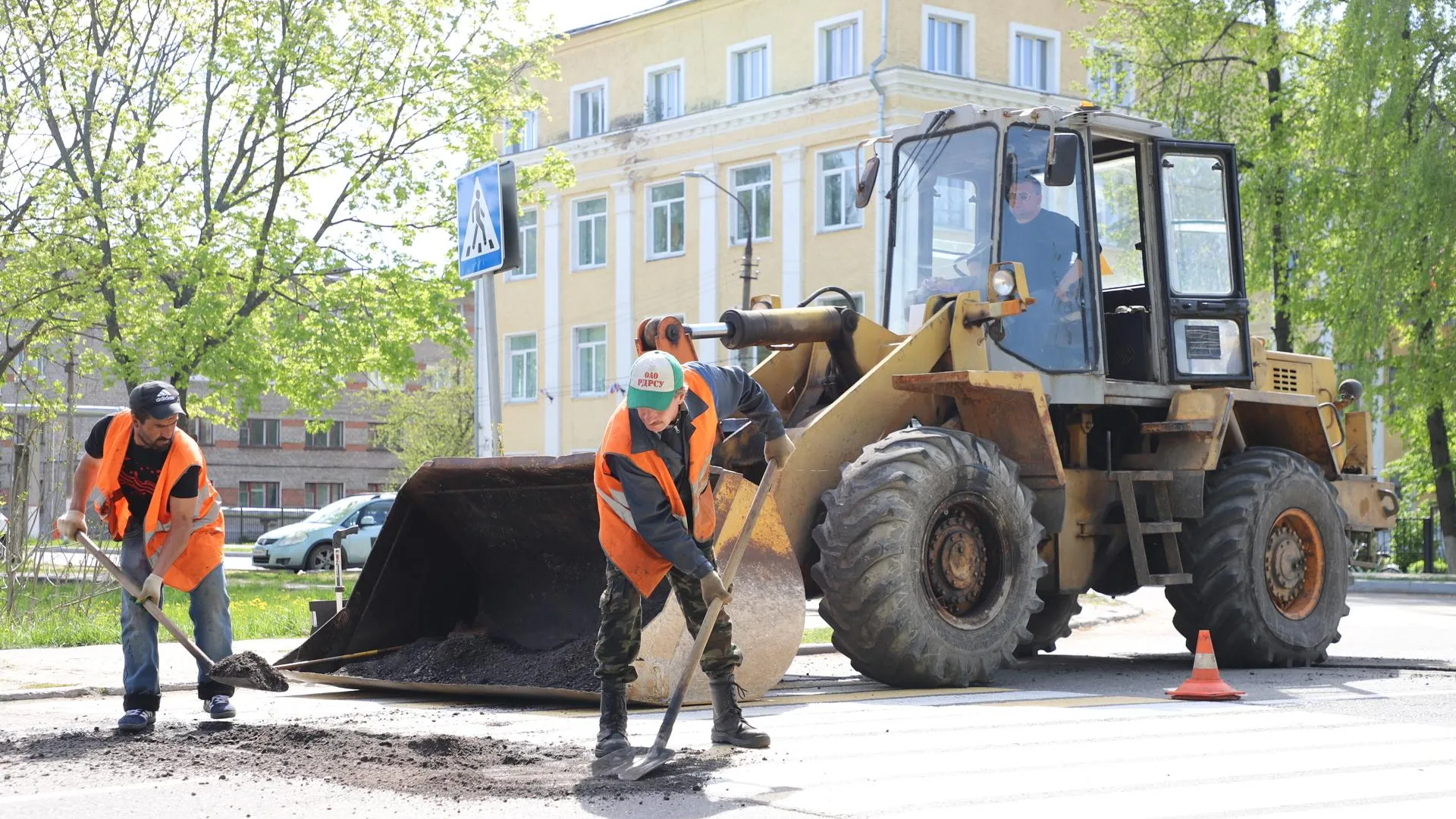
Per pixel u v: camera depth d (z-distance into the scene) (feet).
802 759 17.83
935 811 14.71
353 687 26.50
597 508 24.67
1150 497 31.12
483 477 25.55
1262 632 30.94
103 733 20.86
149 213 70.59
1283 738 19.71
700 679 23.03
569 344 126.72
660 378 16.65
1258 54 80.38
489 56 80.28
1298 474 32.12
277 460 186.09
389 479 182.70
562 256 127.13
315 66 74.49
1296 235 77.10
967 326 28.71
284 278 74.38
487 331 33.19
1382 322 73.10
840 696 24.95
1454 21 72.84
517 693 23.39
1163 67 83.05
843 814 14.60
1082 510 30.45
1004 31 107.65
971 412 28.45
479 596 27.63
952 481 25.96
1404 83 71.67
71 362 75.66
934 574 26.22
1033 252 29.73
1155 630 45.34
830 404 27.55
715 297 114.93
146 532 21.24
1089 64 86.58
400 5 77.15
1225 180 33.37
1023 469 28.19
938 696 24.91
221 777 17.07
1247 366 33.30
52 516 42.60
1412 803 15.21
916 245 30.63
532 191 86.02
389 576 27.14
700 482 17.46
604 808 15.07
